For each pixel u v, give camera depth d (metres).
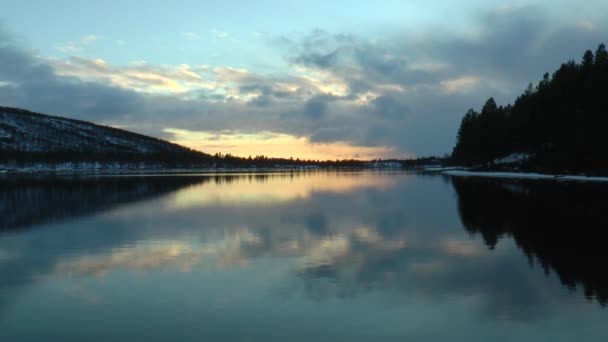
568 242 15.34
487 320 8.58
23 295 10.47
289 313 9.10
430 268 12.41
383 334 8.02
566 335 7.84
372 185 55.41
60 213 26.58
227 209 28.42
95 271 12.59
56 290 10.84
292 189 49.44
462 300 9.70
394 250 14.93
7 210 28.34
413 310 9.17
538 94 71.62
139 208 29.31
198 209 28.53
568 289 10.21
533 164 67.31
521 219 20.91
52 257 14.38
